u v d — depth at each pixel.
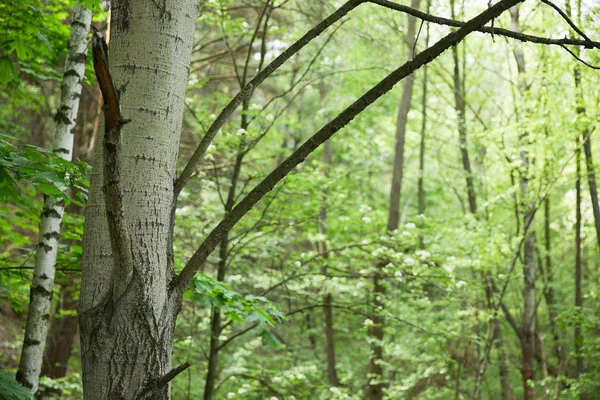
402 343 8.39
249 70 9.44
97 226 1.91
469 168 10.67
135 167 1.89
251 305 4.30
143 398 1.83
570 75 8.67
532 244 8.98
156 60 1.94
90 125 9.12
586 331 7.31
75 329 8.12
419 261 6.87
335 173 8.79
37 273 4.07
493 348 11.52
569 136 7.90
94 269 1.88
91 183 1.97
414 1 10.51
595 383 7.62
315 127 12.98
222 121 2.11
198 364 8.34
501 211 9.95
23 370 3.97
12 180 2.87
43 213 4.12
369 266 7.63
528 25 8.76
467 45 10.91
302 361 11.25
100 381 1.82
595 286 8.46
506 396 10.23
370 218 7.88
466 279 7.66
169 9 1.97
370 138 12.11
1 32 4.14
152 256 1.88
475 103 13.33
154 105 1.92
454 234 7.95
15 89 6.24
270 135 9.55
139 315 1.84
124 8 1.95
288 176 6.48
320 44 9.82
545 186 8.40
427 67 11.03
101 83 1.45
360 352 11.33
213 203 7.49
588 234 11.88
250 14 9.33
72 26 4.36
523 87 8.77
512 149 8.47
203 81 6.90
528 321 8.89
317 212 7.66
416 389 10.89
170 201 1.97
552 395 9.47
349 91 11.19
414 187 15.30
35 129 10.62
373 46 10.92
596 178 9.16
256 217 7.27
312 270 7.45
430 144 12.78
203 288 3.94
